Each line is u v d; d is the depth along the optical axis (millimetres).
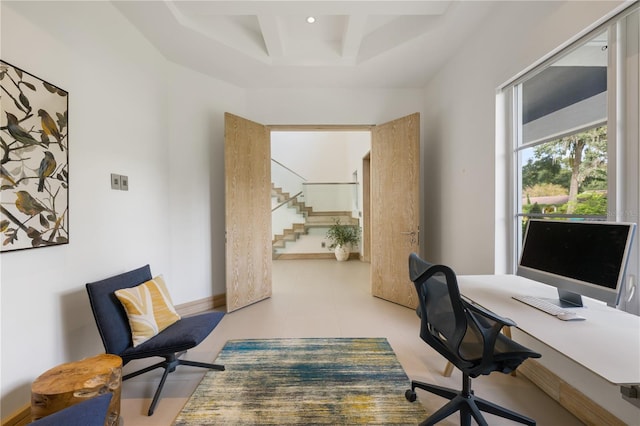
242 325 2859
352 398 1760
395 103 3729
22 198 1529
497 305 1464
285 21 2768
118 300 1865
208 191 3365
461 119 2807
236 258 3295
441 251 3285
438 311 1452
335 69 3203
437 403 1717
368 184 6281
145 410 1688
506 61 2139
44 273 1676
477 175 2555
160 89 2846
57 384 1371
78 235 1911
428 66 3160
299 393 1808
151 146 2707
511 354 1280
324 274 5137
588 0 1496
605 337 1115
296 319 3002
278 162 7289
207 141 3344
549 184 1912
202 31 2564
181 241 3125
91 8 2031
